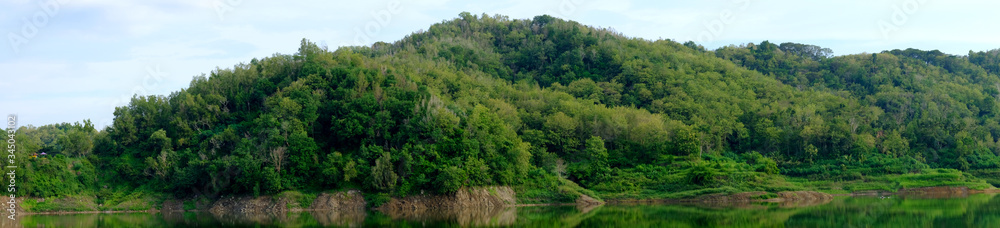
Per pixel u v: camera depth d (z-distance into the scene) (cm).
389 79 15762
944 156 17438
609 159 15762
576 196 13600
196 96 15650
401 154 12825
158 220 10912
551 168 14612
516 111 17575
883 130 18788
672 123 17100
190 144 14238
